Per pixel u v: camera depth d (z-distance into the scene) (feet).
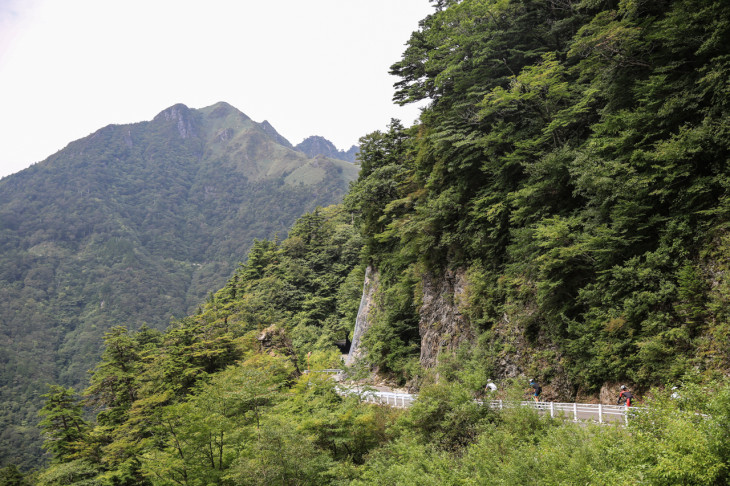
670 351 48.85
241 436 76.38
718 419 29.25
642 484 30.01
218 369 133.08
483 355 79.51
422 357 102.32
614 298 57.36
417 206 107.04
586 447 38.40
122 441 104.12
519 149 76.74
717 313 46.55
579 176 67.36
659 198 55.72
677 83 56.90
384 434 71.77
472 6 95.55
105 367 141.28
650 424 34.37
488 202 86.02
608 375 56.49
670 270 53.11
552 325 66.90
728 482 27.63
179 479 73.36
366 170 162.20
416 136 129.59
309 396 83.46
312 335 190.90
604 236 56.59
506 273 79.87
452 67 95.04
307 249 262.26
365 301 149.69
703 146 51.16
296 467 64.95
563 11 87.76
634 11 64.75
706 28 52.75
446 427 61.41
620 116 59.82
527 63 93.30
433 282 106.22
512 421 53.52
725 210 47.57
